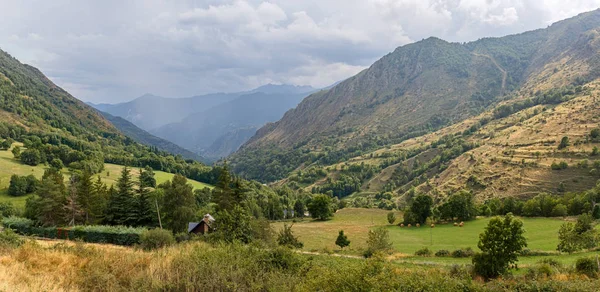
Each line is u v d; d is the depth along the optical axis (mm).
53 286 12742
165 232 32156
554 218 79812
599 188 89500
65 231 46844
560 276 24344
